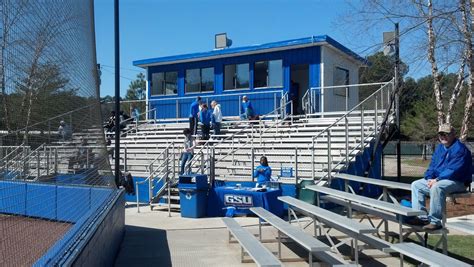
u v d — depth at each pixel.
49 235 4.49
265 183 11.77
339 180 12.51
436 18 12.23
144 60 21.84
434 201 6.16
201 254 7.70
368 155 14.20
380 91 15.39
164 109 21.86
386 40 13.48
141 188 15.38
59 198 5.05
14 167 4.30
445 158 6.35
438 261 4.59
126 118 22.52
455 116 16.42
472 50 12.18
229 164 14.96
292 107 18.30
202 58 20.50
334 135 14.99
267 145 15.21
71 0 5.00
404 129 37.16
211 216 11.83
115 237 7.46
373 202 6.83
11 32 3.36
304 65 18.98
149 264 7.07
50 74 4.25
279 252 7.20
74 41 5.18
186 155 14.07
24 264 3.52
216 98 20.38
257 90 19.41
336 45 18.42
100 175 6.97
